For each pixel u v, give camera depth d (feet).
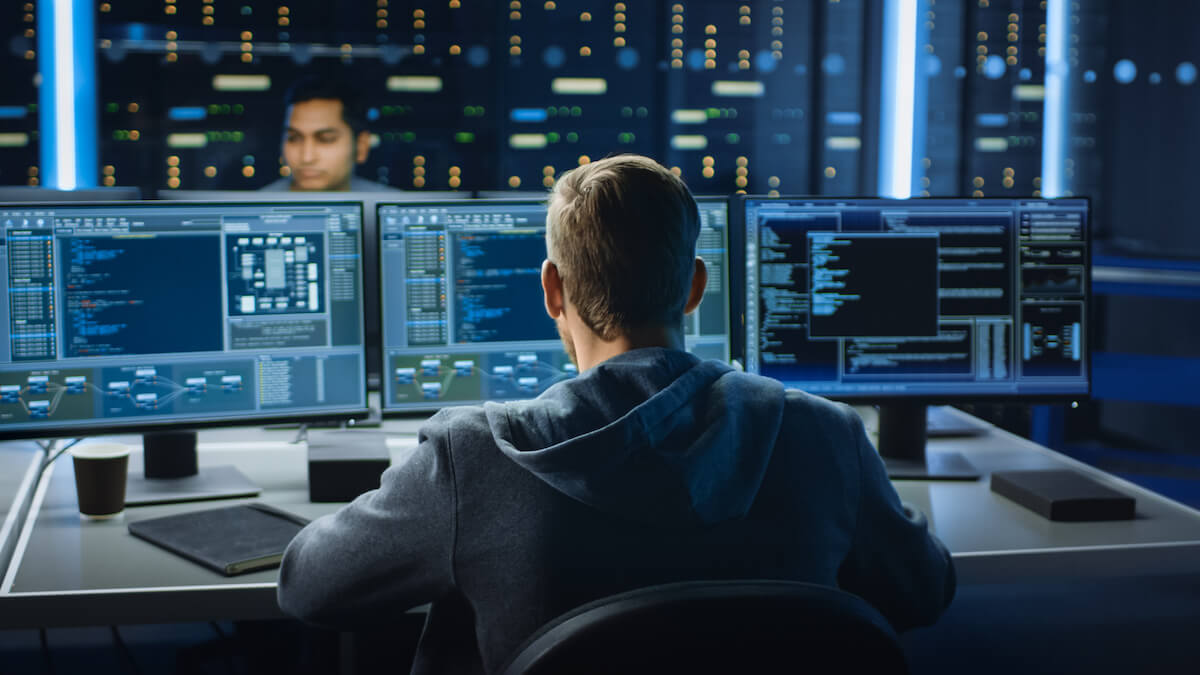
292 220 5.32
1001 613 8.75
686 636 2.20
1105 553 4.51
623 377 2.85
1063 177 24.25
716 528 2.70
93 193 6.28
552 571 2.61
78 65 18.72
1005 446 6.49
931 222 5.62
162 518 4.74
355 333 5.46
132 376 5.17
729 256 5.72
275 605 4.00
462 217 5.53
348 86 11.10
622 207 2.92
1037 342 5.70
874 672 2.29
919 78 17.10
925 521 3.40
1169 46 22.31
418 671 2.90
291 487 5.41
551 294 3.13
